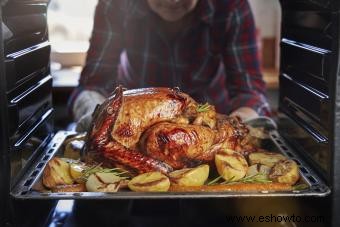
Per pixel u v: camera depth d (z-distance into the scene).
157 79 1.44
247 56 1.40
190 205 0.93
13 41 0.79
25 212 0.80
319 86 0.85
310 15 0.90
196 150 0.87
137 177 0.80
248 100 1.33
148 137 0.86
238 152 0.91
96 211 0.94
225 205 0.92
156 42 1.40
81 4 2.33
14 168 0.78
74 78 2.02
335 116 0.76
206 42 1.40
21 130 0.83
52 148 1.00
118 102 0.87
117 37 1.41
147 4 1.35
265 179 0.83
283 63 1.12
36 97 0.94
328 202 0.78
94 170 0.84
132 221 0.89
